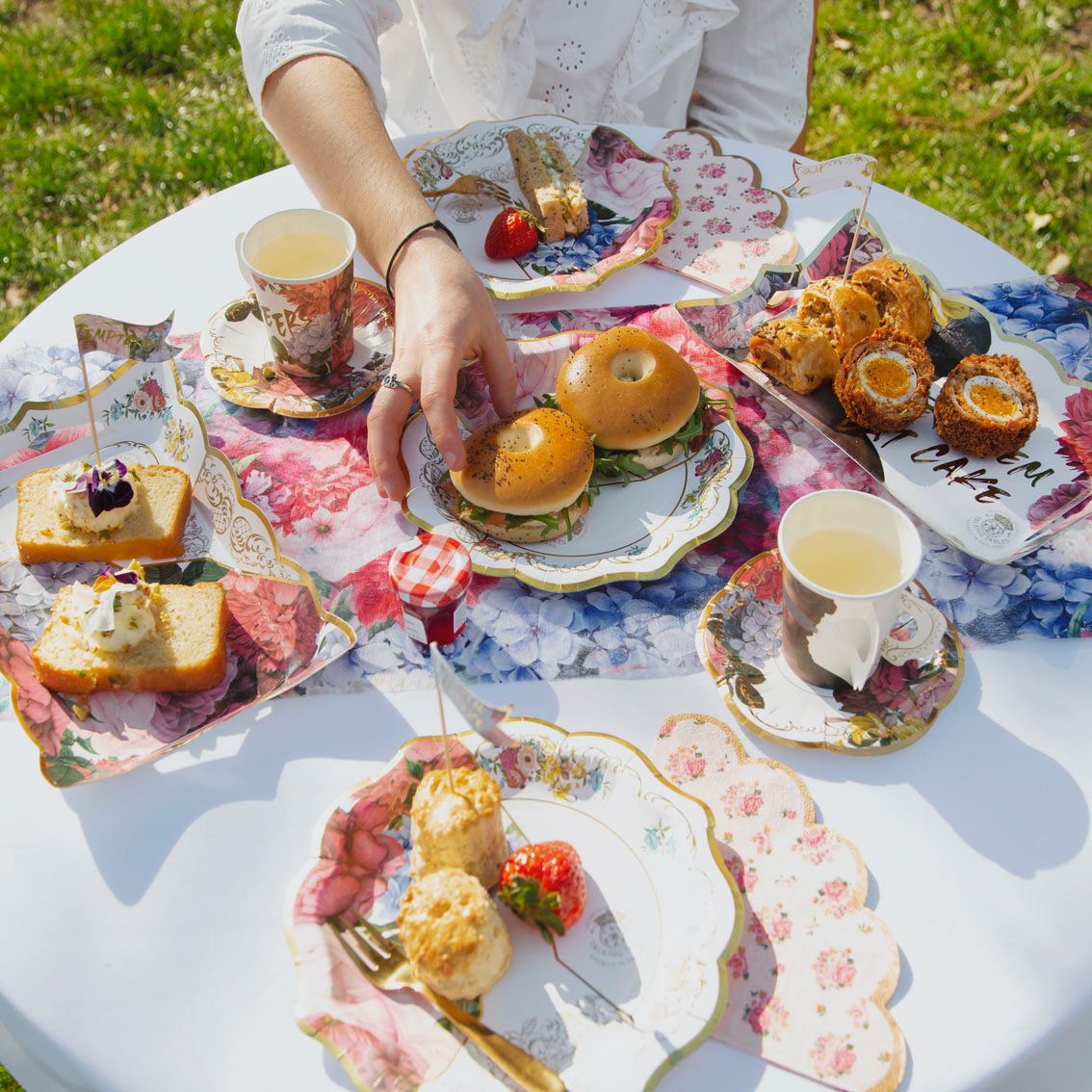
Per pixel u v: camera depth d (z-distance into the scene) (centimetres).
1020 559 128
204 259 177
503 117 223
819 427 145
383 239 160
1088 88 412
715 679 115
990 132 400
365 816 101
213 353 155
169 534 131
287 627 122
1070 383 148
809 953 93
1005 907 97
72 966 95
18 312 340
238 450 145
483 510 130
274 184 193
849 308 147
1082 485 135
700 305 157
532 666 118
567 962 93
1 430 145
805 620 108
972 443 139
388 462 134
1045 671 117
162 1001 93
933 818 104
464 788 95
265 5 180
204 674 116
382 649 120
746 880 99
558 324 162
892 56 436
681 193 185
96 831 104
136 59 439
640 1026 88
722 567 130
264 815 105
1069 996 91
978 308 159
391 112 244
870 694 113
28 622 125
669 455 141
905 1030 89
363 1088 82
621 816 102
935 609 120
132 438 148
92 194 379
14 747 112
